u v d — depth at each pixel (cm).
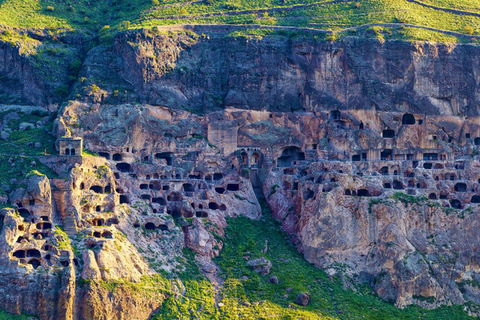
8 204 17362
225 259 18662
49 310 16088
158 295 17025
